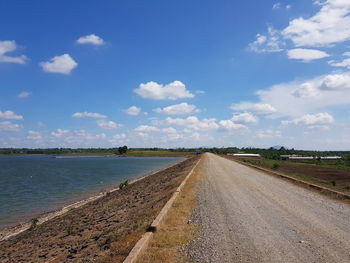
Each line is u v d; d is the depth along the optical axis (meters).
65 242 12.77
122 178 54.88
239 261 6.66
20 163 123.25
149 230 8.97
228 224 9.92
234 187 19.78
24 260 11.22
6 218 22.92
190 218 10.76
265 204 13.59
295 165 60.81
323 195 16.61
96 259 7.80
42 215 23.59
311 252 7.20
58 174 66.00
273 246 7.65
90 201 29.09
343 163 74.31
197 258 6.85
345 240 8.16
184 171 38.00
